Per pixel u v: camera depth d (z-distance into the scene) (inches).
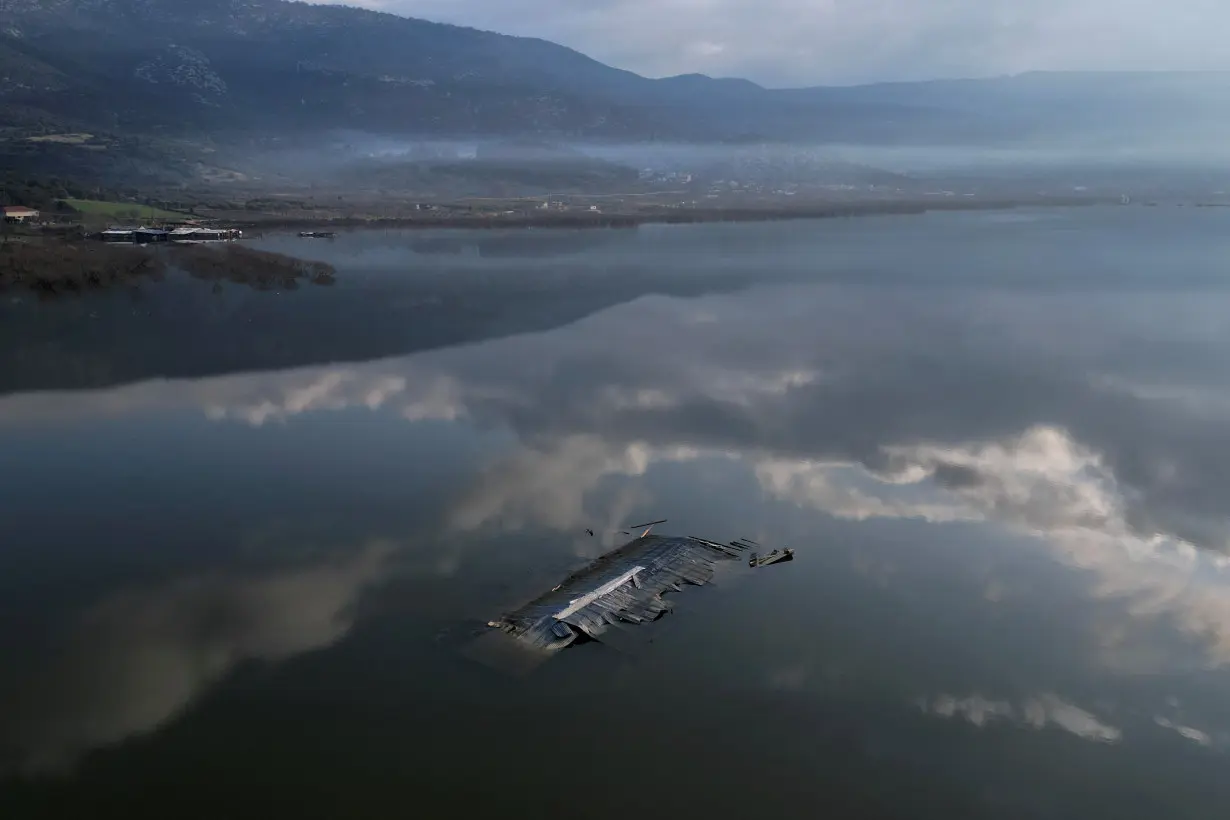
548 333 2249.0
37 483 1264.8
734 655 860.6
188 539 1094.4
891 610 945.5
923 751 741.9
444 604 940.0
